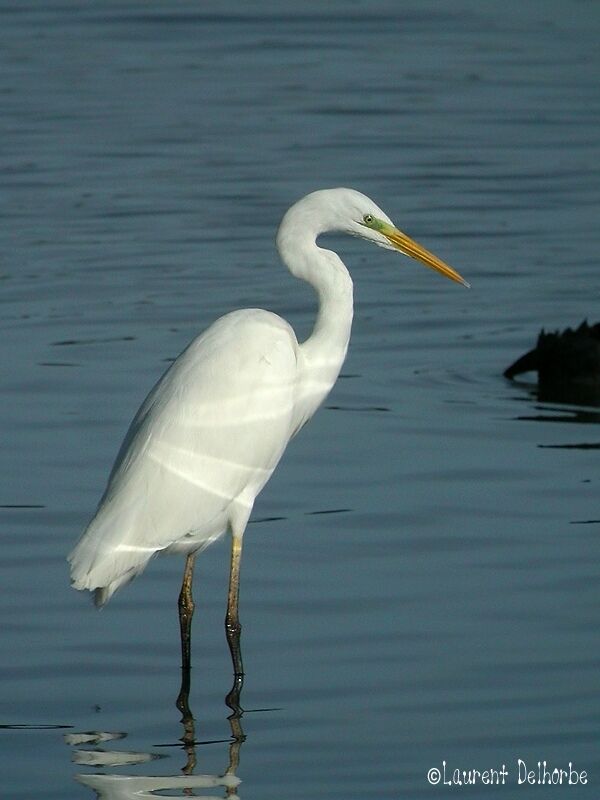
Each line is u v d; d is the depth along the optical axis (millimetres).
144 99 31359
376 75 33500
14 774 8289
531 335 17891
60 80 32938
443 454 13727
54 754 8523
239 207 23609
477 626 10078
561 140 28078
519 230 22422
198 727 8859
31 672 9570
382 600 10539
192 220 22875
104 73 33656
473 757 8375
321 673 9492
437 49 36094
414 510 12227
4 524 11977
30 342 17141
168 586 11125
